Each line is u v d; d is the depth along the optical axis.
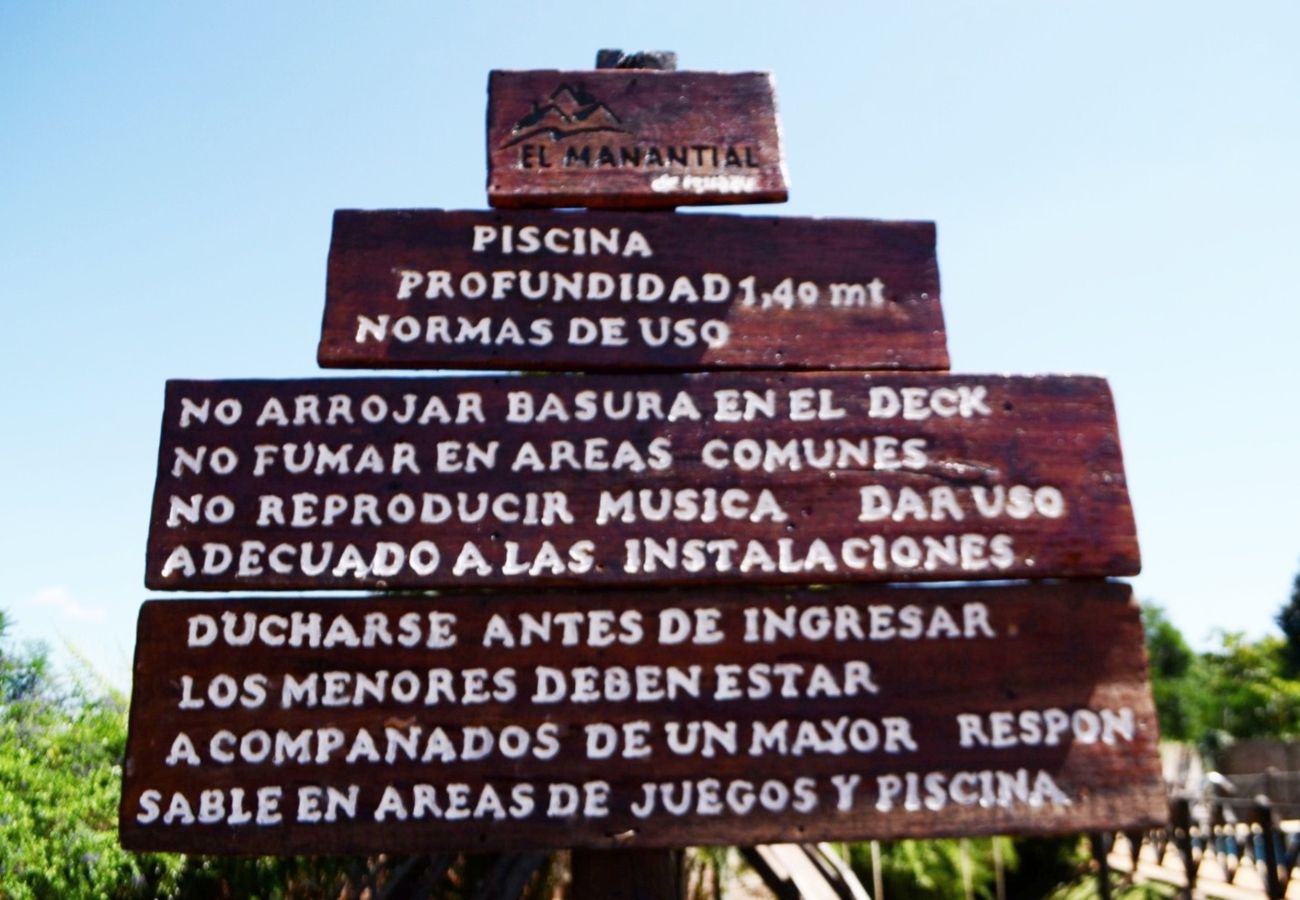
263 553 3.25
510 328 3.54
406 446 3.37
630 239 3.66
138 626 3.19
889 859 12.86
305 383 3.41
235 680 3.15
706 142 3.83
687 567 3.29
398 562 3.25
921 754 3.17
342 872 6.34
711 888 10.28
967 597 3.31
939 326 3.64
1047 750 3.19
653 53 4.09
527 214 3.67
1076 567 3.34
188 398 3.38
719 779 3.12
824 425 3.44
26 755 5.26
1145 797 3.16
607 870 3.25
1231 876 10.51
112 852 5.17
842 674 3.22
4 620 6.03
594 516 3.33
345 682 3.16
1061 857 13.73
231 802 3.05
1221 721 34.00
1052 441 3.46
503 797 3.09
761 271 3.66
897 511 3.37
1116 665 3.27
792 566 3.30
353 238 3.60
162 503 3.28
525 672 3.19
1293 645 40.34
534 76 3.88
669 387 3.47
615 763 3.12
